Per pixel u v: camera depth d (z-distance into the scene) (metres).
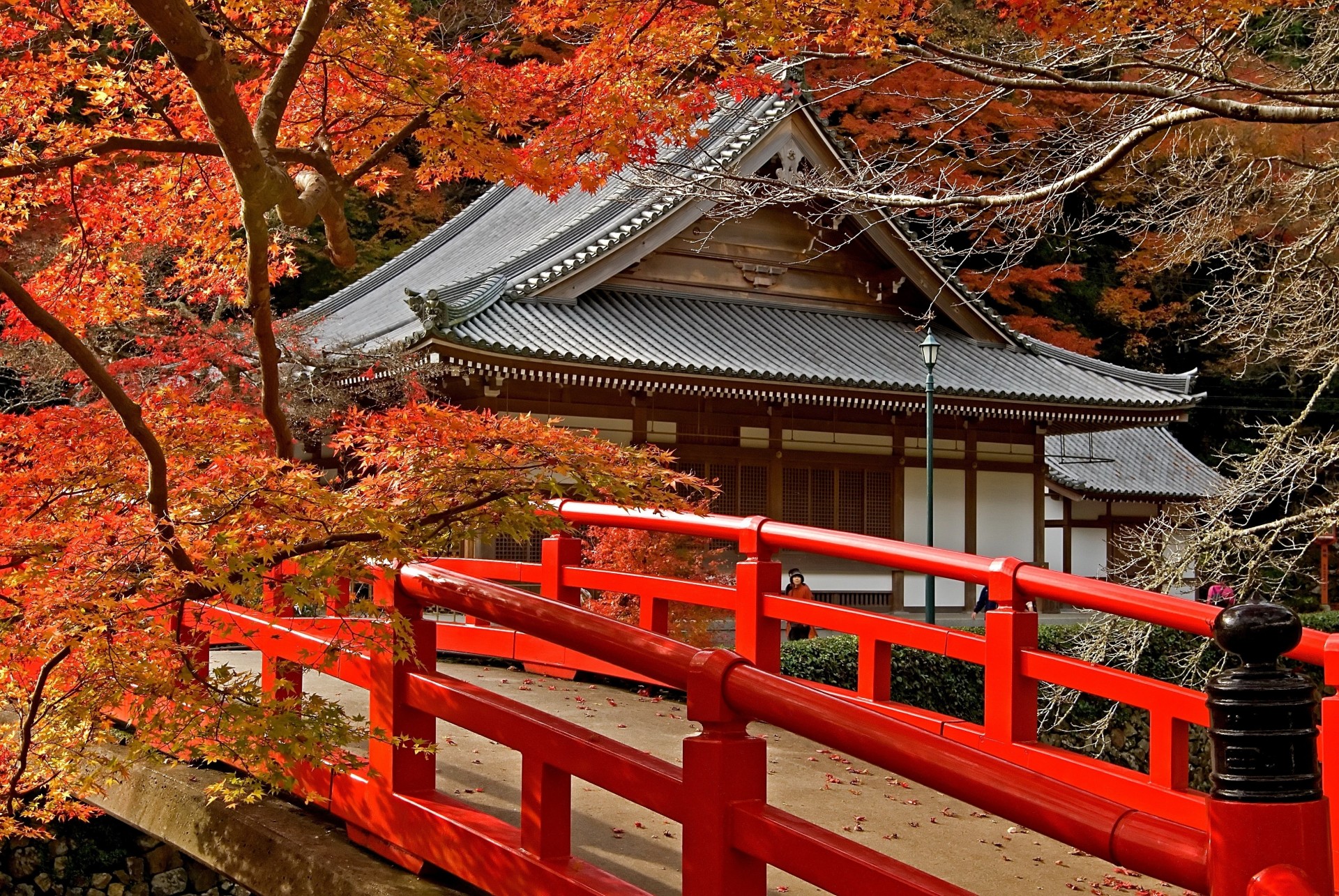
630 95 4.75
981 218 8.84
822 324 20.72
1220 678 1.59
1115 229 8.98
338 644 3.50
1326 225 8.50
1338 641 3.30
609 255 18.34
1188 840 1.67
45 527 3.51
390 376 15.14
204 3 4.60
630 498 3.40
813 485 19.80
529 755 2.86
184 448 3.89
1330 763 3.25
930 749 2.03
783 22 4.80
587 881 2.65
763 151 17.75
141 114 4.41
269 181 3.29
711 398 18.81
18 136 4.12
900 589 20.64
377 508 3.37
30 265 8.66
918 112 11.21
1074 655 9.12
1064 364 21.78
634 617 10.26
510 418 3.57
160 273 13.14
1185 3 5.23
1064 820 1.83
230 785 3.79
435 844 3.16
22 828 4.32
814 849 2.16
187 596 3.44
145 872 5.19
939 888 1.97
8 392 15.29
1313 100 5.78
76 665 3.61
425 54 4.32
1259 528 8.23
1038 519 21.81
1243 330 10.06
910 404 18.97
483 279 17.67
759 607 5.24
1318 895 1.47
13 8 4.11
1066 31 5.28
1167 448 27.89
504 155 4.60
